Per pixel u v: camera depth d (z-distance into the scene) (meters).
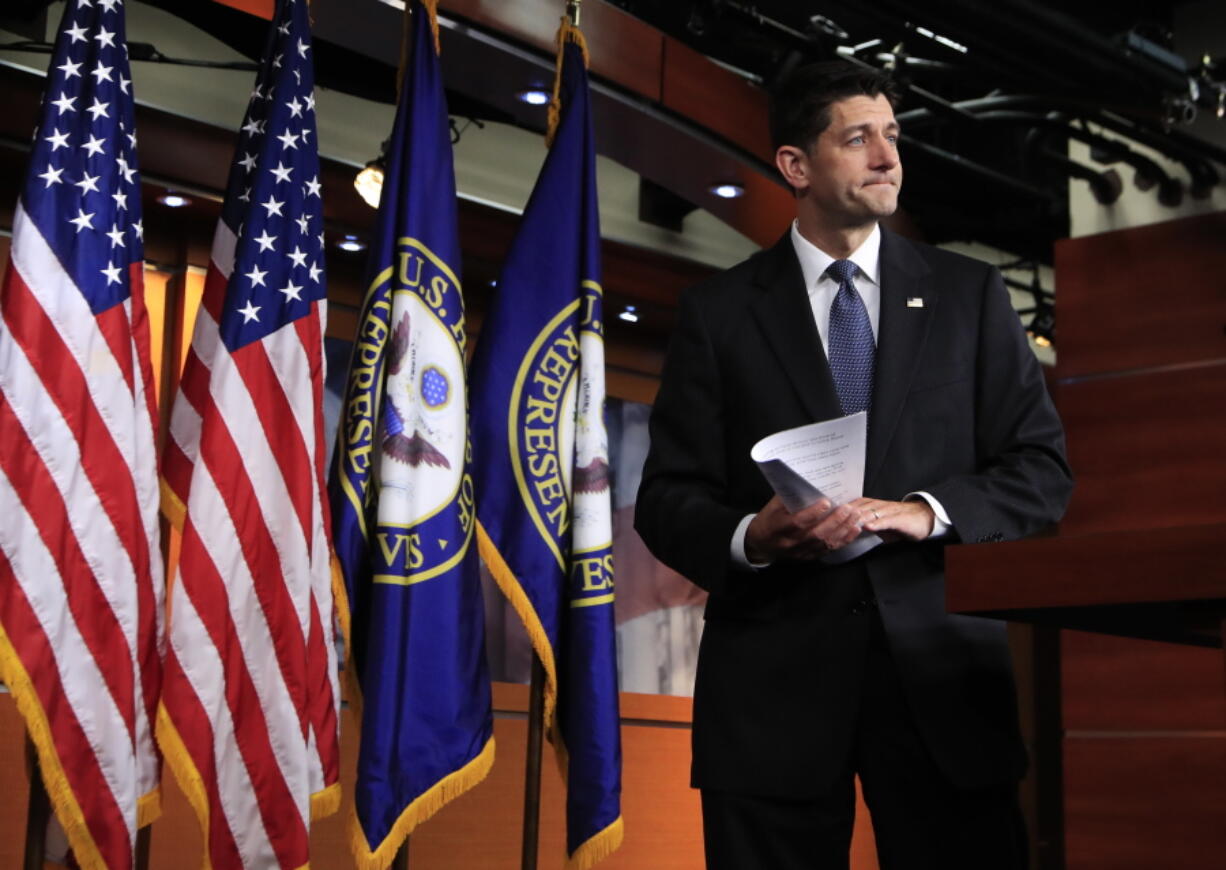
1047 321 8.21
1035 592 1.70
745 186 5.38
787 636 2.27
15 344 2.34
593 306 2.98
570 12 3.18
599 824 2.76
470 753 2.68
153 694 2.42
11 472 2.30
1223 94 5.51
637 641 6.20
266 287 2.63
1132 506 6.21
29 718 2.24
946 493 2.16
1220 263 6.14
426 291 2.79
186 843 4.69
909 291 2.41
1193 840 6.09
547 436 2.89
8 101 4.58
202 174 5.03
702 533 2.29
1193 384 6.16
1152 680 6.29
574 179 3.05
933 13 4.73
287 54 2.80
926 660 2.19
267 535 2.52
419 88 2.90
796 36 5.31
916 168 6.84
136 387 2.47
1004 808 2.21
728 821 2.24
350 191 5.37
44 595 2.29
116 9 2.57
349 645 2.68
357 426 2.70
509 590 2.80
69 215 2.43
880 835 2.25
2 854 4.38
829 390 2.34
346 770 5.05
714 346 2.46
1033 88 5.30
